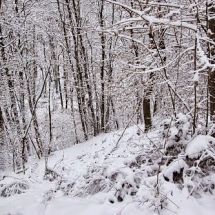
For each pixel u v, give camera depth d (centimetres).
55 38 1498
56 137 1723
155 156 442
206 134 406
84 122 1642
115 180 414
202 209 325
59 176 667
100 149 1117
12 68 1294
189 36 480
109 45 1382
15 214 374
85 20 1516
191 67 511
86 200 391
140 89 572
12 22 1259
